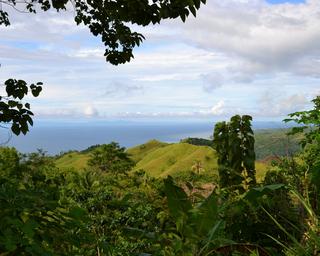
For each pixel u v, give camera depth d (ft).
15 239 6.87
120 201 9.61
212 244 8.01
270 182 9.89
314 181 8.02
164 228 9.12
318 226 6.80
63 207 8.16
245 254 7.57
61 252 7.99
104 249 8.30
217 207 8.19
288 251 6.84
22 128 18.35
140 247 9.16
